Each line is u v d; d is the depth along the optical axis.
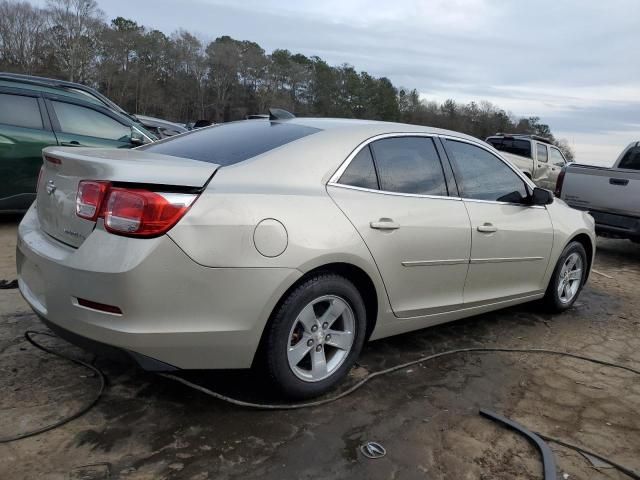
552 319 4.88
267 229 2.65
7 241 5.99
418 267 3.40
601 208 7.73
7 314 3.93
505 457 2.65
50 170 2.90
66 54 77.50
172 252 2.43
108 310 2.42
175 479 2.32
